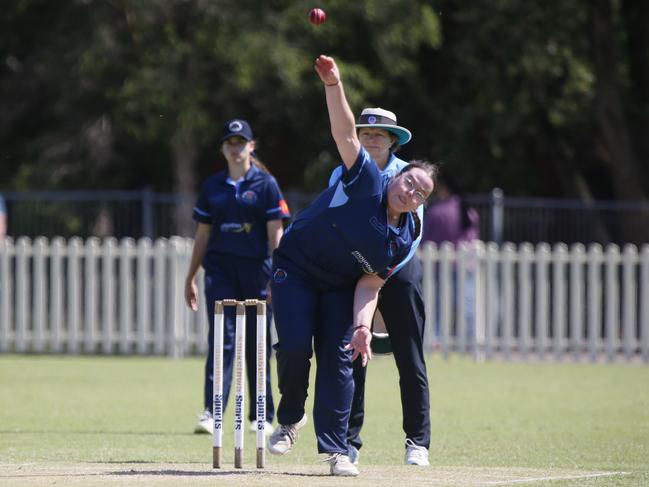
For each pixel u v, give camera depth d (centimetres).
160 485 2383
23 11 8356
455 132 8425
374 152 2784
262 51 7450
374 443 3456
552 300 6531
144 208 6856
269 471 2662
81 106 8506
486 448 3331
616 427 3812
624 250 6525
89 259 6556
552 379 5444
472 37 8219
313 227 2552
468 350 6431
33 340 6619
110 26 7562
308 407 4238
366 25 7888
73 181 8906
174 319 6488
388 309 2864
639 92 8825
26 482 2434
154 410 4228
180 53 7544
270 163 9031
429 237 6738
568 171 8881
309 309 2583
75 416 4041
